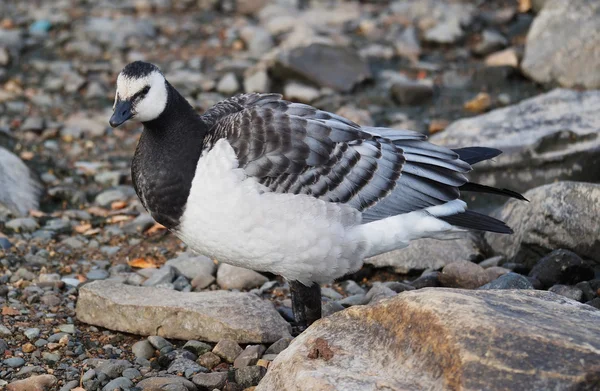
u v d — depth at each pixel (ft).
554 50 56.65
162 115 30.27
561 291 33.58
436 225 31.71
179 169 29.94
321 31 64.90
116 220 44.60
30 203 45.06
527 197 38.40
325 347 25.93
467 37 65.00
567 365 22.84
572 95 49.49
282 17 67.62
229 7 72.13
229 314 32.78
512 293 27.17
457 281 36.04
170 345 32.55
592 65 55.16
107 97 58.59
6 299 36.11
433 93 57.72
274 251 29.81
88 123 54.75
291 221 29.37
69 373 30.81
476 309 24.97
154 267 39.86
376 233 30.86
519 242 37.70
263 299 35.55
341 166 30.48
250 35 65.36
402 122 53.72
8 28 67.31
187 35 67.26
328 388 24.17
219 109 32.83
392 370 24.77
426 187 31.73
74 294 37.04
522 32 65.00
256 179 29.30
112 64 62.34
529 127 46.09
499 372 22.93
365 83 59.00
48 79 60.29
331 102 55.83
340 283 38.81
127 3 72.28
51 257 40.52
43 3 72.90
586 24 56.54
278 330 32.73
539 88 57.21
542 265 35.29
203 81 59.26
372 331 26.25
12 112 55.98
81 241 42.27
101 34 65.72
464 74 60.23
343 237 30.27
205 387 29.68
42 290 36.88
